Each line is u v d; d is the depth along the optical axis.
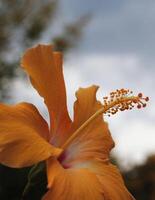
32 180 0.35
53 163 0.35
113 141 0.42
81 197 0.34
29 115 0.36
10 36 1.49
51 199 0.33
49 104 0.39
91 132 0.41
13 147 0.33
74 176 0.36
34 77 0.38
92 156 0.40
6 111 0.35
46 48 0.39
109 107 0.39
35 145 0.34
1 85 1.39
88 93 0.43
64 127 0.40
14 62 1.43
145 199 1.70
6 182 1.11
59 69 0.40
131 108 0.39
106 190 0.37
